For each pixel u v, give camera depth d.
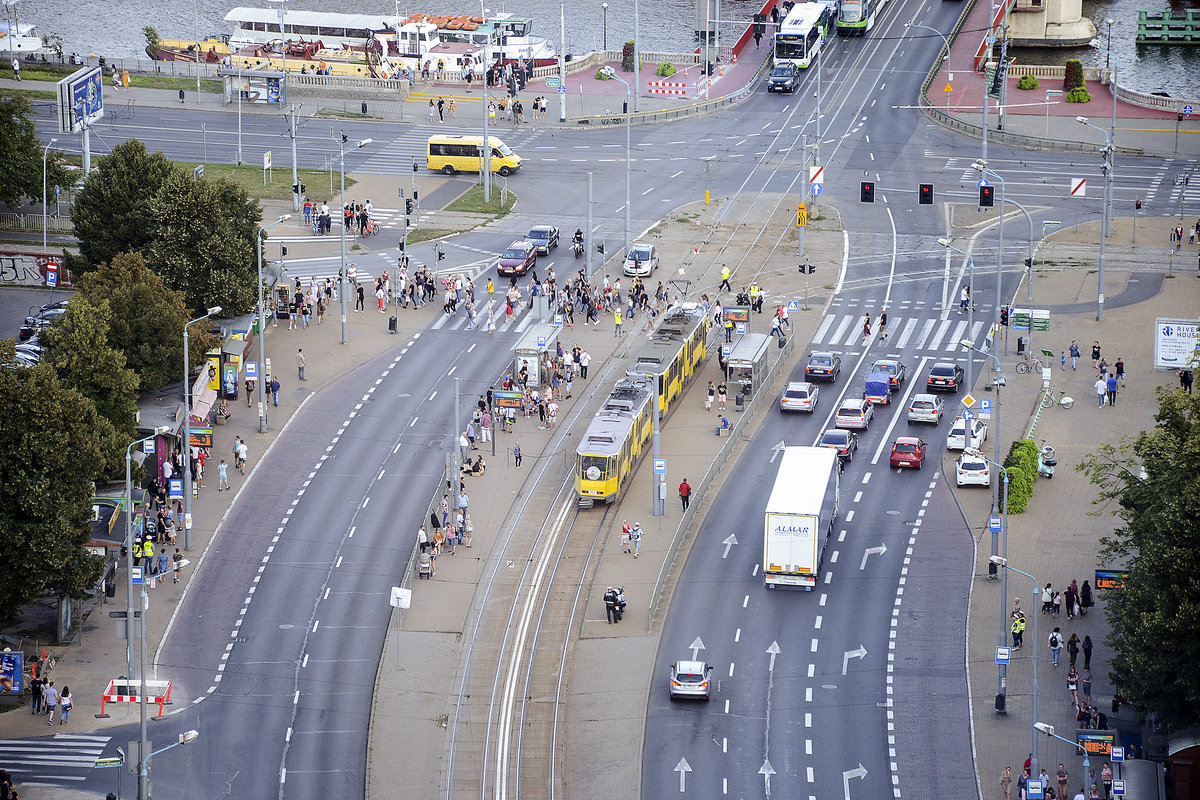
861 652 113.31
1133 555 122.00
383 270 180.38
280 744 104.94
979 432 140.38
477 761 103.62
